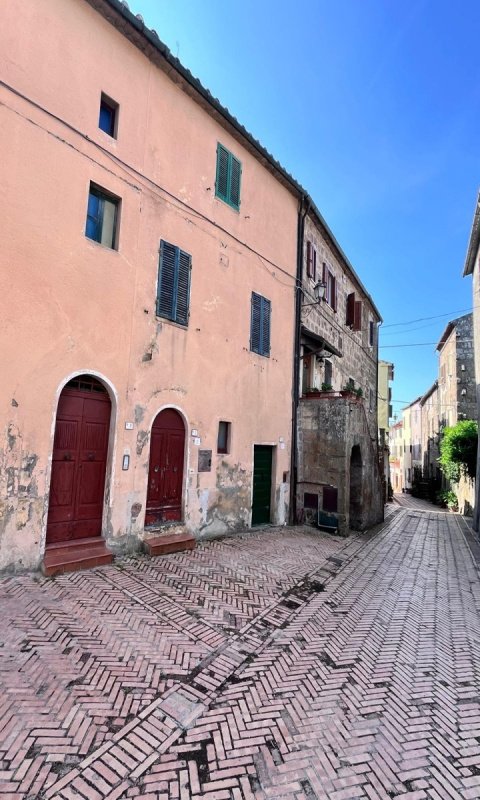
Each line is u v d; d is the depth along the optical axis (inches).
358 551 395.2
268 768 114.3
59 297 245.4
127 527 283.1
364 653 187.6
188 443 335.3
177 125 333.1
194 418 342.0
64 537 253.3
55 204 245.0
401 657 187.3
